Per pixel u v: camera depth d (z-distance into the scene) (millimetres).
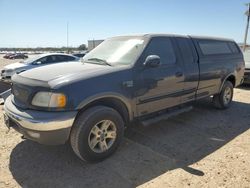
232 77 6371
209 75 5352
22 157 3662
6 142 4152
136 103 3908
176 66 4516
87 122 3277
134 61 3875
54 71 3578
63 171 3312
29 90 3229
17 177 3162
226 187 2969
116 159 3637
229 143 4227
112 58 4184
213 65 5441
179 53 4668
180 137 4484
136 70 3834
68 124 3119
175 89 4539
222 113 6000
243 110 6285
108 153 3609
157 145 4129
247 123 5270
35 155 3727
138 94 3885
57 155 3730
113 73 3574
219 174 3240
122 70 3682
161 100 4320
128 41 4406
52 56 11258
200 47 5227
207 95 5512
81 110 3369
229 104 6438
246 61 10367
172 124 5164
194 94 5066
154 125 5070
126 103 3740
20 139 4277
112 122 3580
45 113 3078
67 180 3115
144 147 4043
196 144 4191
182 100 4797
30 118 3072
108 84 3477
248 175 3211
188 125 5113
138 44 4188
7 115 3494
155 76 4105
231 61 6113
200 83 5141
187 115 5805
